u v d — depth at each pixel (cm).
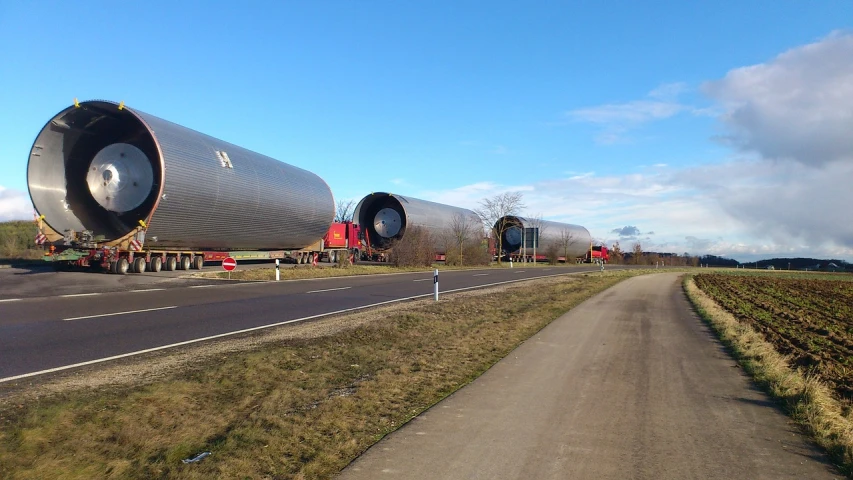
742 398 716
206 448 499
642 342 1146
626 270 5616
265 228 3198
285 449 502
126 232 2495
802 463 503
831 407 677
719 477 470
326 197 3909
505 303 1777
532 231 6219
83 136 2466
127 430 525
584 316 1549
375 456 494
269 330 1134
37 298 1550
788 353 1103
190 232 2616
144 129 2406
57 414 552
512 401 679
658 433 575
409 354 936
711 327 1413
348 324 1230
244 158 3025
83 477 429
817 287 3731
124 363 802
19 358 822
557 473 468
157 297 1653
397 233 4678
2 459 449
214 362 820
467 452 509
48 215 2358
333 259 4228
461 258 5334
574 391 734
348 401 649
